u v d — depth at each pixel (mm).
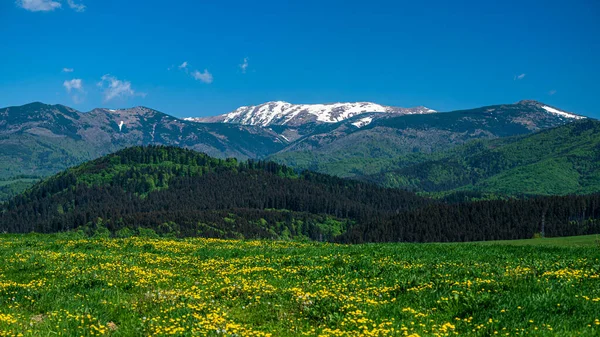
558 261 25750
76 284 21188
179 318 15055
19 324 14805
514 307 15086
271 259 29641
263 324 15156
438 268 23938
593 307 14828
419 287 19000
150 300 17906
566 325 13461
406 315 15438
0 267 26500
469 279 20359
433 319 15070
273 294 18719
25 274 24469
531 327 13406
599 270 21859
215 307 16875
